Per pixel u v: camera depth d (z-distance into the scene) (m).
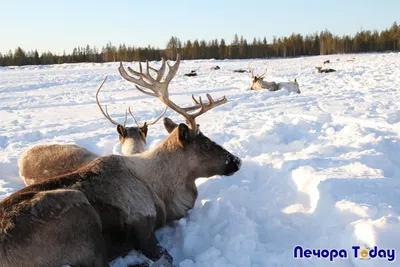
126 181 4.47
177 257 4.53
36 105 16.25
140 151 6.98
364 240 3.84
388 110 10.50
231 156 5.39
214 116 11.94
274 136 7.96
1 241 3.42
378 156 6.11
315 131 8.54
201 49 97.00
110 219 4.16
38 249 3.52
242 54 97.31
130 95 18.97
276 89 19.27
